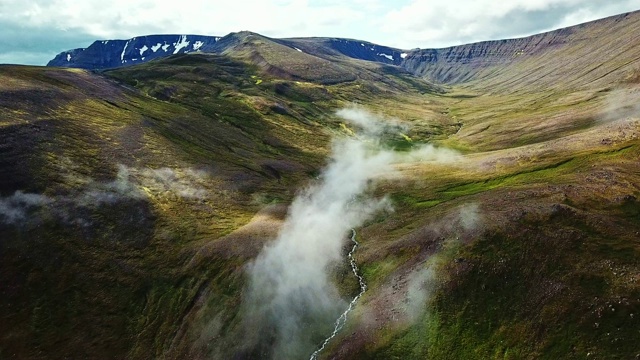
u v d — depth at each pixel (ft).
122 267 306.35
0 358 249.75
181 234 338.75
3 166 333.83
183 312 280.92
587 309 200.85
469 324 220.84
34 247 296.92
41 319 268.21
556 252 233.96
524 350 200.64
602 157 348.59
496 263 241.35
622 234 235.40
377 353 224.74
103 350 262.47
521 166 391.24
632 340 182.60
